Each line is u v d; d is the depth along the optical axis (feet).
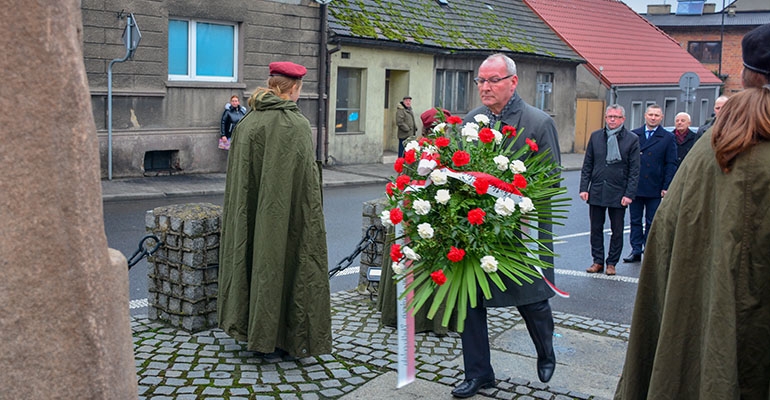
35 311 5.98
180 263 18.21
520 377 15.92
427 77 72.69
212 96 54.24
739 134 7.11
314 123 61.98
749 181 7.14
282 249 15.56
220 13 53.88
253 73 56.90
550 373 14.84
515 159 12.75
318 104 61.77
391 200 12.67
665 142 30.42
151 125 50.88
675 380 7.65
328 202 44.80
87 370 6.16
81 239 6.10
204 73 54.44
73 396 6.12
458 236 11.83
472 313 14.47
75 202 6.07
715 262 7.29
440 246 11.98
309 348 16.08
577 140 96.99
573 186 60.18
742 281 7.22
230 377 15.34
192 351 16.84
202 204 18.88
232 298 16.08
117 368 6.38
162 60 50.83
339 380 15.40
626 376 8.48
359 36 63.87
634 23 118.42
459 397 14.44
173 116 52.06
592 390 15.37
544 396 14.67
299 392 14.69
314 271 15.97
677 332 7.63
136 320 19.04
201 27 53.88
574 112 94.94
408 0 75.77
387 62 68.18
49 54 5.92
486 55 78.07
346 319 19.97
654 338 8.30
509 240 12.19
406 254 11.94
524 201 11.80
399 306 12.57
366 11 68.49
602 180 28.04
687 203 7.58
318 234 15.99
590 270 28.91
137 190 45.24
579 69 97.96
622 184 27.89
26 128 5.89
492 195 11.90
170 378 15.20
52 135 5.97
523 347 18.20
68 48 6.01
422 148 12.73
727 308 7.19
